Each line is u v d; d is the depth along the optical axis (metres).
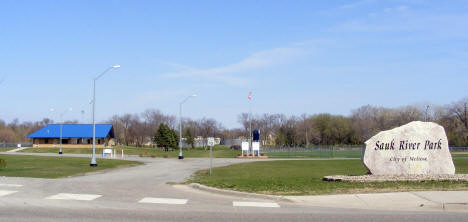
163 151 86.44
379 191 13.85
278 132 115.62
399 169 17.91
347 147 88.12
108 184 17.25
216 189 14.70
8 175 21.19
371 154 18.08
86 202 11.91
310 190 14.30
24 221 9.03
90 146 91.69
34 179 18.77
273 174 25.38
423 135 18.06
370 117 112.50
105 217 9.62
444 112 99.75
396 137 18.06
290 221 9.45
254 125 126.31
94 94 33.41
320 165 37.47
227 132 156.50
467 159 49.62
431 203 11.64
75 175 23.42
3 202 11.69
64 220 9.20
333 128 109.88
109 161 41.84
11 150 88.06
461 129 87.94
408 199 12.35
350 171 28.52
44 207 10.93
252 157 57.59
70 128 96.81
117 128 139.75
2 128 136.75
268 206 11.61
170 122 134.88
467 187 14.34
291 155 66.31
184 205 11.65
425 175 17.23
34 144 95.00
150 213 10.24
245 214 10.27
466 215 10.38
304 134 110.44
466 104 89.56
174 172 27.52
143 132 130.50
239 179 19.42
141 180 20.06
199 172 27.55
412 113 101.50
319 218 9.84
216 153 72.50
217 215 10.09
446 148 18.00
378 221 9.54
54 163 35.78
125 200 12.42
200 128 131.00
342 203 12.09
